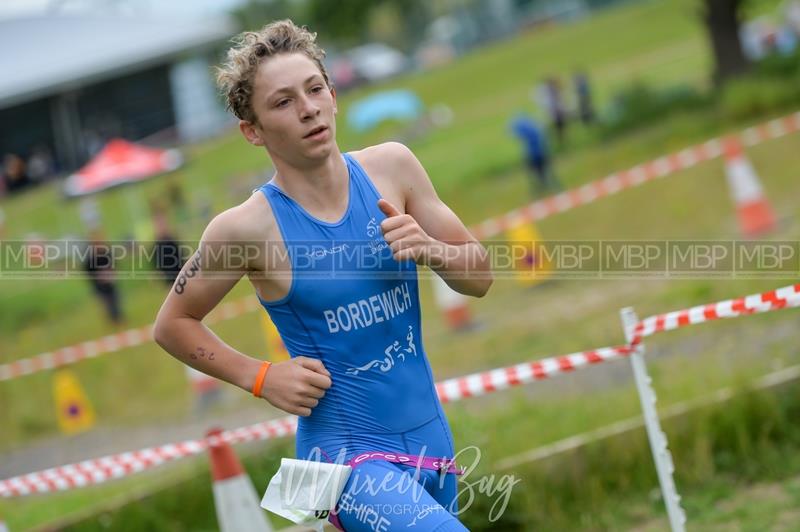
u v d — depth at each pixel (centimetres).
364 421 1068
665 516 1738
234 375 1066
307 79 1025
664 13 17338
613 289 3684
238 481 1797
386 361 1073
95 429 3656
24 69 13325
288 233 1043
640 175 5266
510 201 6144
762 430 1889
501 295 4184
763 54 8225
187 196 9475
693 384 2220
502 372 1647
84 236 8275
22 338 5919
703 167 5278
